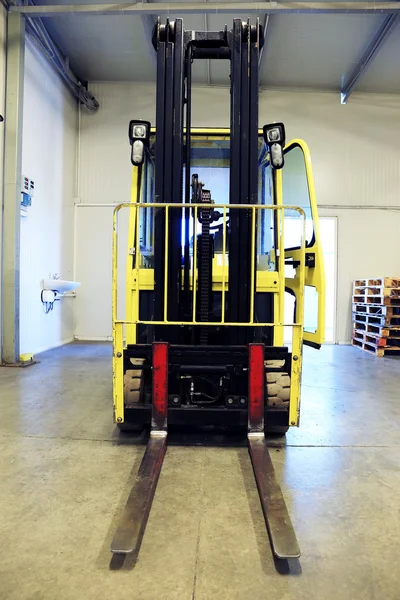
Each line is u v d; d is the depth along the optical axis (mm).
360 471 2168
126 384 2422
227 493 1895
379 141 7258
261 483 1821
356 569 1393
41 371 4555
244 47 2576
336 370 4902
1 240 4809
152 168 3178
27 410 3117
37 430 2693
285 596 1263
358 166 7254
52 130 6137
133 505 1627
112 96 7156
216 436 2637
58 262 6441
